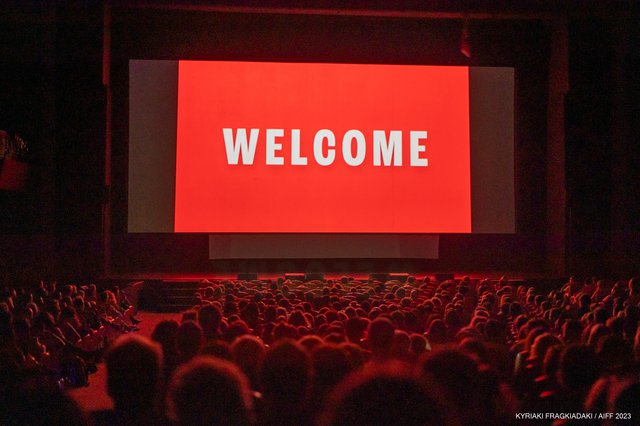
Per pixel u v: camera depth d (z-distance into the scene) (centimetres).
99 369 778
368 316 689
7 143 1313
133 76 1550
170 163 1551
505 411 296
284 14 1580
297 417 256
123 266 1580
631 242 1465
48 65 1457
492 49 1591
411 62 1554
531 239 1622
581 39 1483
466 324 846
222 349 334
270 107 1537
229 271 1596
